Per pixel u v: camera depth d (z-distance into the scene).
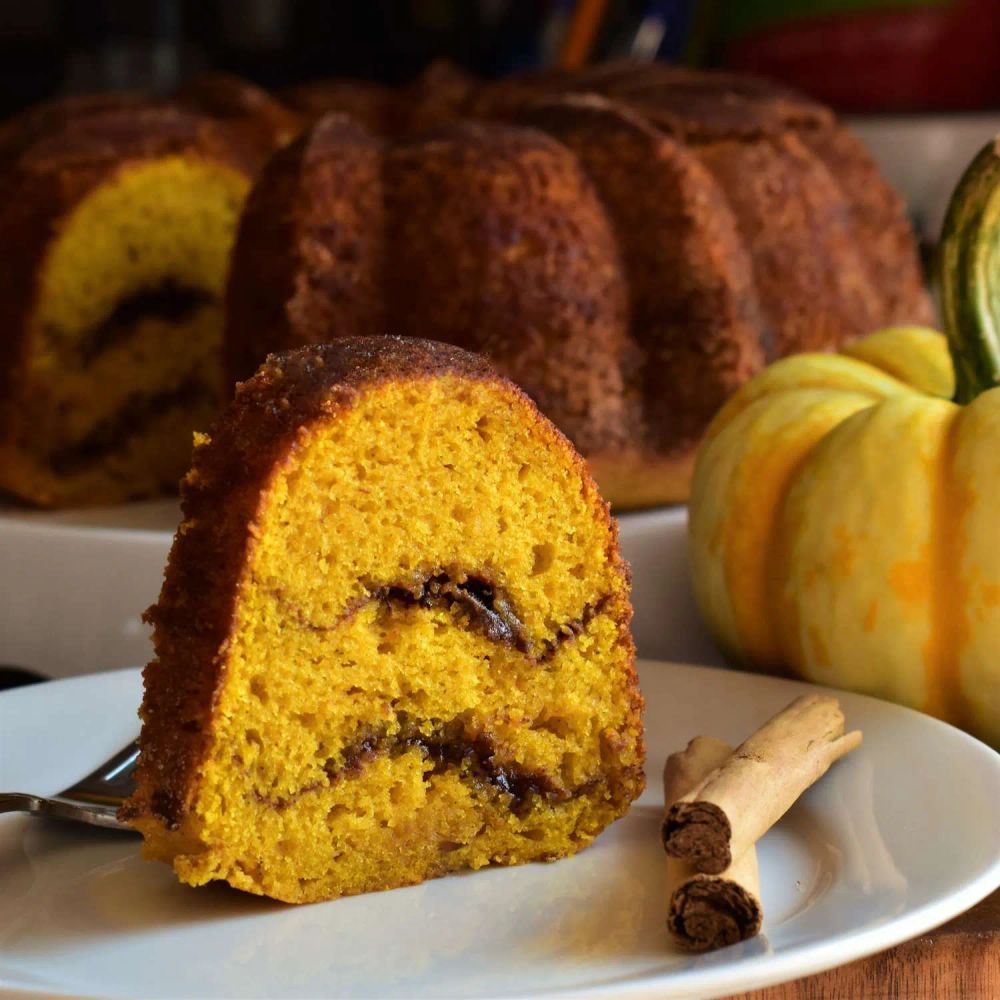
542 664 0.41
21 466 0.60
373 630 0.40
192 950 0.38
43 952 0.38
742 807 0.39
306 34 0.93
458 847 0.41
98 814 0.41
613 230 0.56
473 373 0.41
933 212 0.81
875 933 0.36
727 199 0.58
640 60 0.75
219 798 0.39
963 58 0.81
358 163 0.55
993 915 0.39
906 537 0.46
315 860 0.40
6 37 0.90
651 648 0.54
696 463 0.51
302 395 0.39
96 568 0.53
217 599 0.39
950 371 0.51
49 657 0.54
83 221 0.60
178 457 0.63
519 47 0.91
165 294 0.62
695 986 0.35
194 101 0.68
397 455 0.40
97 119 0.62
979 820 0.40
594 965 0.37
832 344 0.59
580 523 0.42
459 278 0.54
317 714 0.40
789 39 0.83
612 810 0.42
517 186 0.54
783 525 0.48
